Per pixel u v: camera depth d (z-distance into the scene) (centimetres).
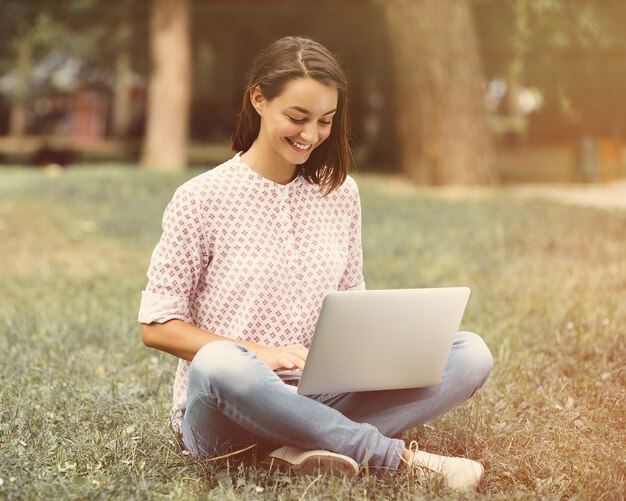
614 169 1703
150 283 294
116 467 306
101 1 1839
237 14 1961
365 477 281
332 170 304
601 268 690
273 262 295
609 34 1641
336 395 307
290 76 281
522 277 658
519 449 326
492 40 1691
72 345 486
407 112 1375
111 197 1161
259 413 278
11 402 379
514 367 425
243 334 295
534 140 2411
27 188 1248
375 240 843
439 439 332
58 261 773
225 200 295
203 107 2858
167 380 416
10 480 290
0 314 562
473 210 1050
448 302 282
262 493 286
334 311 267
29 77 1981
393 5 1352
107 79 1988
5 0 1819
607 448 324
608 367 434
